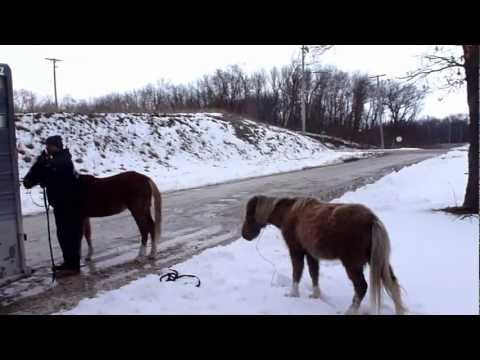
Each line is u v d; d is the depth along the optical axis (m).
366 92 64.44
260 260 6.95
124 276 6.53
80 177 6.91
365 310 4.82
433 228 8.41
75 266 6.73
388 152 41.47
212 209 12.03
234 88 56.25
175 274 6.10
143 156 22.75
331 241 4.66
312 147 37.50
